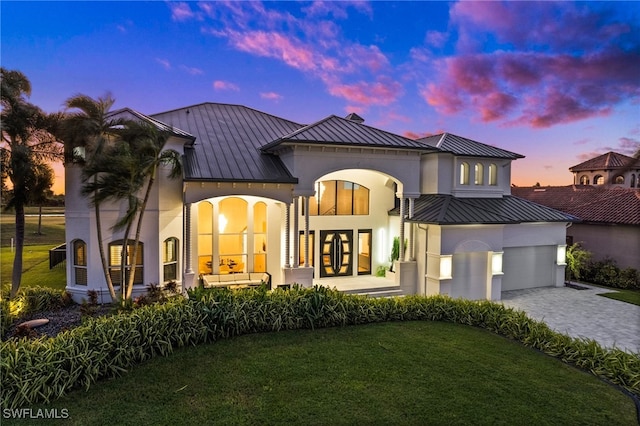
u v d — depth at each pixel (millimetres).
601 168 27094
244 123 22250
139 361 9477
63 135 13359
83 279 15562
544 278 21734
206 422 7172
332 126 19203
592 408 8023
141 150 12781
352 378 9023
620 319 15688
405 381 8945
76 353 8672
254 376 8984
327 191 20781
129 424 7055
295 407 7723
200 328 10820
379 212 21766
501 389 8711
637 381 8953
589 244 24328
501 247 19234
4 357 8164
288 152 17875
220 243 18375
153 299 13695
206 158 17453
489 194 22062
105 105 12914
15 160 13391
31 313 13812
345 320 12742
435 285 18375
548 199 29531
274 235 18938
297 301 12828
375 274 21703
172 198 16406
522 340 11844
